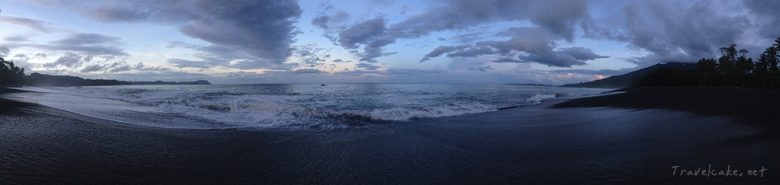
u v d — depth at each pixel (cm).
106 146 604
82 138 654
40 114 978
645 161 528
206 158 572
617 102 1894
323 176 489
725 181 407
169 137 742
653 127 862
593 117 1192
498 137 813
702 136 686
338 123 1069
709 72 7175
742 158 493
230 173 493
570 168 519
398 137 817
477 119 1214
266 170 514
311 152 642
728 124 804
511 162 569
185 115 1209
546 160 577
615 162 538
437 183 460
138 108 1448
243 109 1417
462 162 572
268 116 1209
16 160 470
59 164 472
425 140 777
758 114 947
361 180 473
